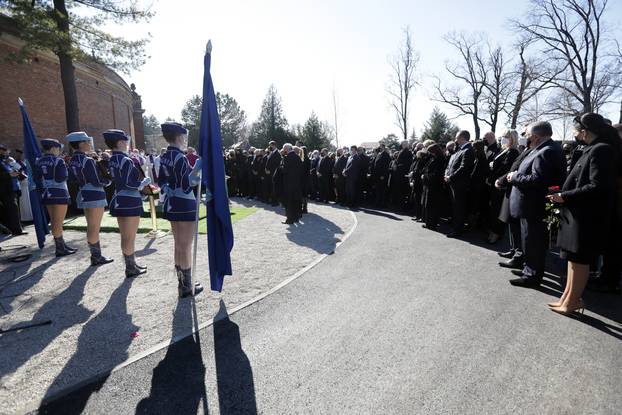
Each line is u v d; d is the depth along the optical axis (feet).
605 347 10.30
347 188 38.09
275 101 176.04
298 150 31.19
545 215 14.43
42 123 56.54
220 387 8.75
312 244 22.43
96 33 41.24
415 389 8.52
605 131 11.71
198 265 18.43
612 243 14.38
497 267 17.60
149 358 10.03
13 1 36.17
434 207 26.25
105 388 8.75
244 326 11.80
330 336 11.05
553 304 12.84
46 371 9.48
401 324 11.73
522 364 9.48
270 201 43.55
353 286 15.14
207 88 13.07
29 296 14.60
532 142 14.56
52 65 58.59
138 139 116.98
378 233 25.30
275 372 9.30
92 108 72.38
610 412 7.75
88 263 19.03
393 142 134.51
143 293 14.78
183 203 13.94
